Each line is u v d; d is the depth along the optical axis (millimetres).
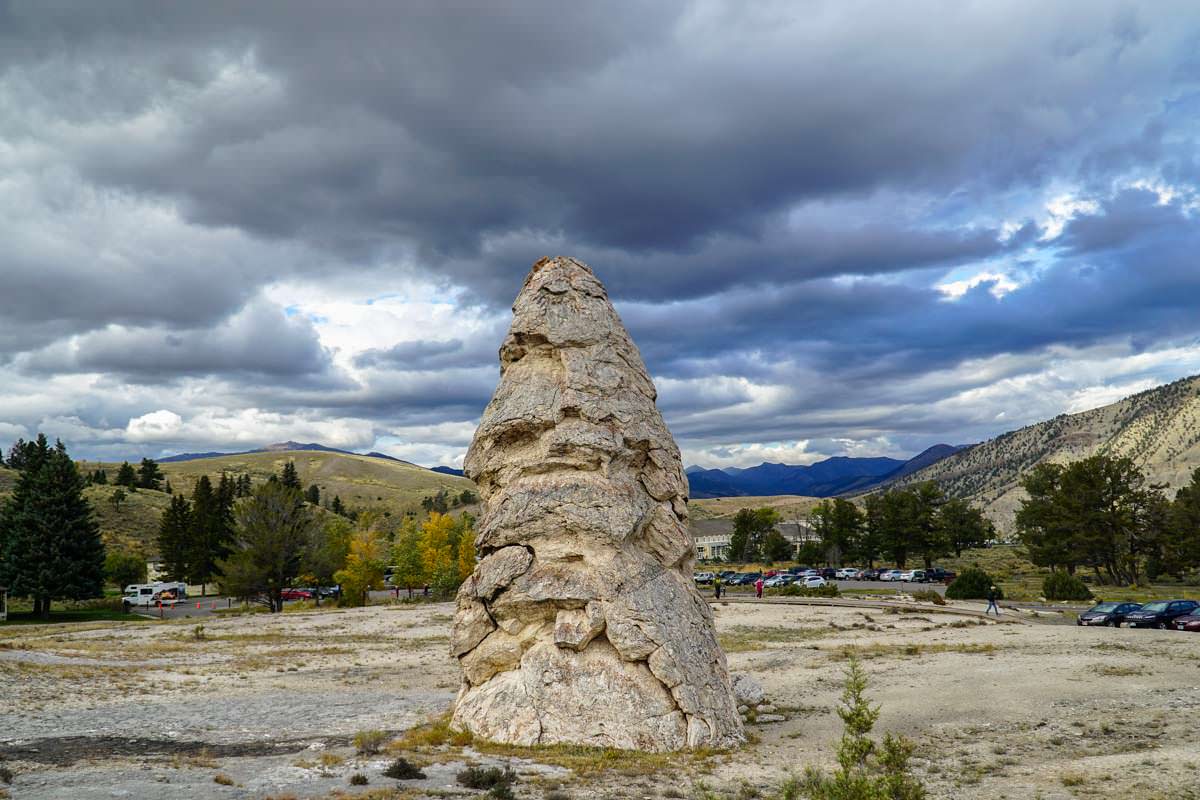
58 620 79562
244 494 193625
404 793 15445
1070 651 35531
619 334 27984
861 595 84875
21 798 14234
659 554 25312
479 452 27031
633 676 22203
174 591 107375
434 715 25469
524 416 26016
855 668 14250
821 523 155875
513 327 27797
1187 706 23656
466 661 24266
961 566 140375
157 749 19828
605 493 24672
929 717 23938
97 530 87312
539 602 23641
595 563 23828
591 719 21375
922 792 12148
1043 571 124438
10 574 79875
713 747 21016
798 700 27656
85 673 32188
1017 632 45156
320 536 92812
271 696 29406
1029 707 24438
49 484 83375
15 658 35094
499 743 21125
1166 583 101938
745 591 96562
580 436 25281
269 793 15227
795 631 50875
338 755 19328
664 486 26219
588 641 22859
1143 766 17734
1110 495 101938
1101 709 23750
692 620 23812
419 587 107688
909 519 129250
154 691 29500
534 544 24703
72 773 16562
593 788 16750
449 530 107312
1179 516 99562
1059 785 16734
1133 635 41062
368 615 66812
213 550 117312
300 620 63625
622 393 26484
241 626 60000
